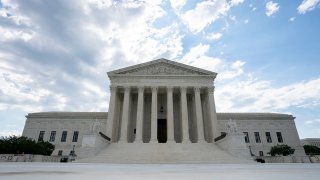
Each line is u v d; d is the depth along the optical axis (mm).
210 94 47625
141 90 47594
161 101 54781
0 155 33844
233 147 33938
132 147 37906
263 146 69625
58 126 70500
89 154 33031
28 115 71938
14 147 43312
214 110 46281
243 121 72312
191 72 49688
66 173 10867
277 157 41281
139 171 13039
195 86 48094
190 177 9258
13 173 10250
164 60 50125
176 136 51406
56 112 74500
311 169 14594
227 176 9680
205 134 49875
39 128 70438
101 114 71250
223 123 71000
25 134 69438
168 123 44469
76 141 68000
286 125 72688
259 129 71750
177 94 54469
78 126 70000
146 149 36500
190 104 54281
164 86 47938
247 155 33406
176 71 49562
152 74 48938
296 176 9297
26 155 34781
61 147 67375
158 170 14070
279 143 70250
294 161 37250
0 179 7566
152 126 44125
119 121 50594
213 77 49094
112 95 47125
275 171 12742
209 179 8414
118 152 34469
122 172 12117
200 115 45562
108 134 43500
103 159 30547
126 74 48719
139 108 46156
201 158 31766
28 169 13523
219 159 31359
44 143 54438
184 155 32969
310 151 73688
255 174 10672
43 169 13727
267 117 73000
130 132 50250
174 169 15273
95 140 34062
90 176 9547
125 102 46594
